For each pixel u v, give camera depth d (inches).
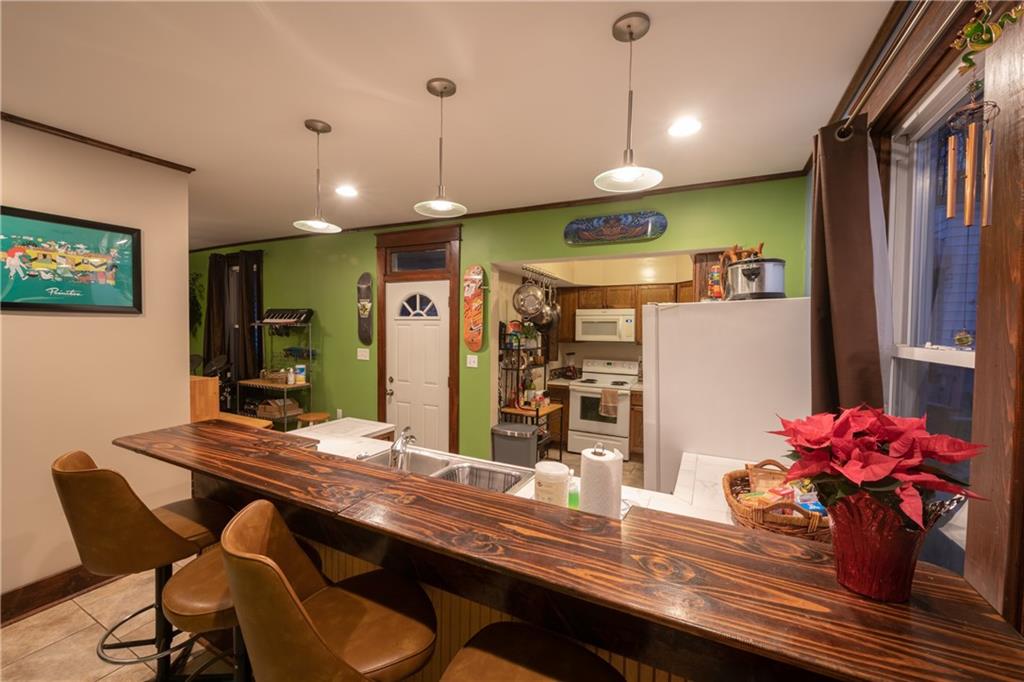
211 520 60.6
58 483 49.4
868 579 27.8
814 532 41.6
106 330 89.2
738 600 28.2
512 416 163.0
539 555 33.6
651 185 64.1
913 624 25.8
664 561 32.8
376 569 51.7
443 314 153.3
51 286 81.4
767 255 106.3
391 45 57.6
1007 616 28.9
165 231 98.5
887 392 53.1
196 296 216.1
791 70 62.8
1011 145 29.3
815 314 57.6
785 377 71.6
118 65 62.1
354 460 56.6
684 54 59.3
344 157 96.0
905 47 48.8
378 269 164.6
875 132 58.7
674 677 35.1
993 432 30.7
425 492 46.0
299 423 183.9
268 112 75.6
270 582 30.4
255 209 139.9
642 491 62.5
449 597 46.9
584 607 37.9
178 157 95.8
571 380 205.3
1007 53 29.8
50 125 79.8
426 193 121.2
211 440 65.2
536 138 86.0
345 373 174.9
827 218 53.2
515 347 156.3
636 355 208.4
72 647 70.6
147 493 95.9
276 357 192.2
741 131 82.4
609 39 56.2
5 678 64.3
